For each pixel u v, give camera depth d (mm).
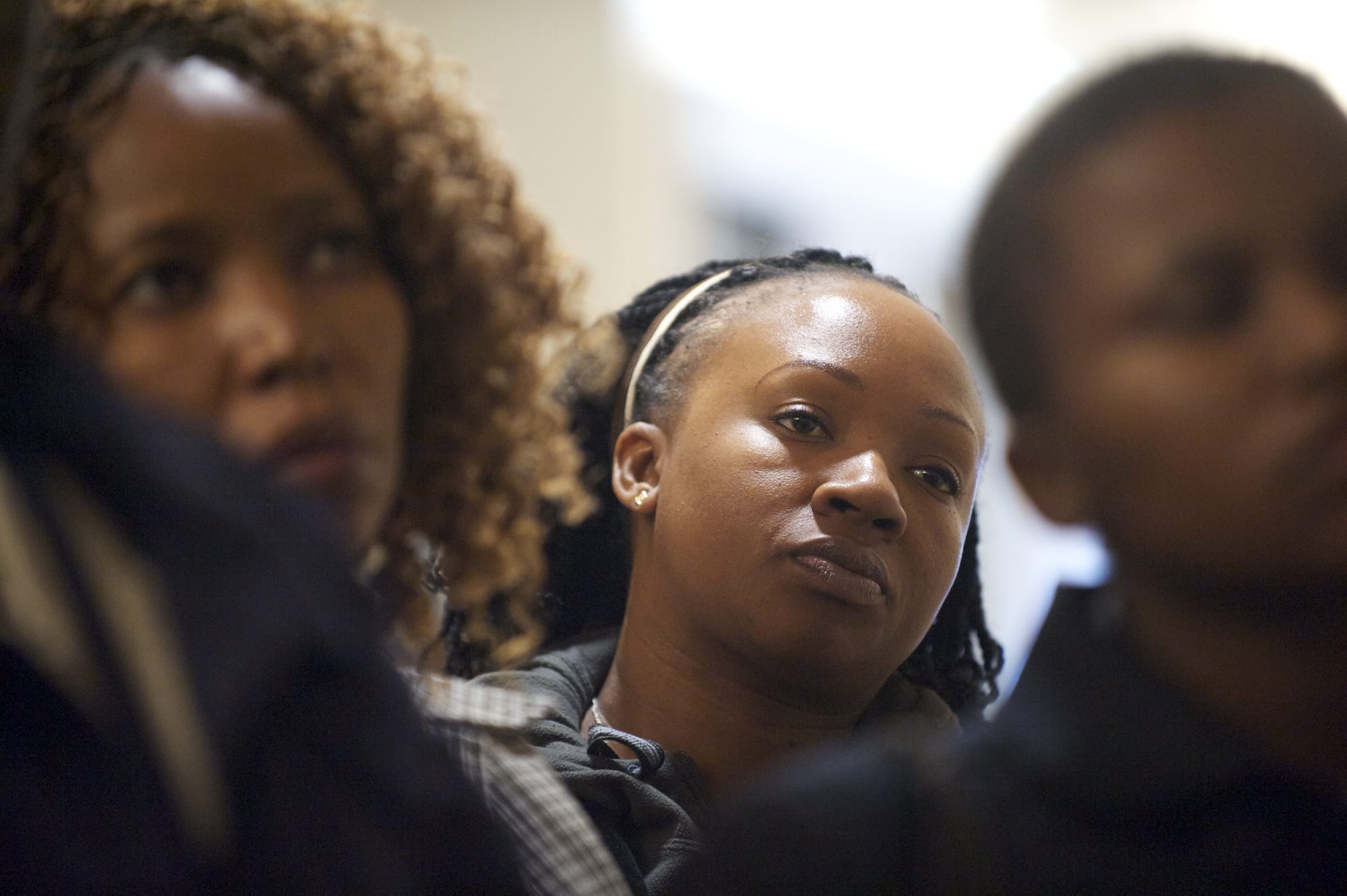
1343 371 1096
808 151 5801
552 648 2281
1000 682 2498
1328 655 1161
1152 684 1203
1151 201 1126
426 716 1376
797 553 1820
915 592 1892
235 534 969
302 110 1412
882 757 1284
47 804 866
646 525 2041
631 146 5109
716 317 2098
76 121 1323
